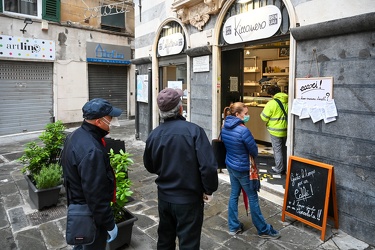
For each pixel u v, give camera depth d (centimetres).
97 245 211
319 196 316
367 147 299
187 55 607
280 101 499
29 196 433
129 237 300
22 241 313
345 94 317
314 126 353
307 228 335
